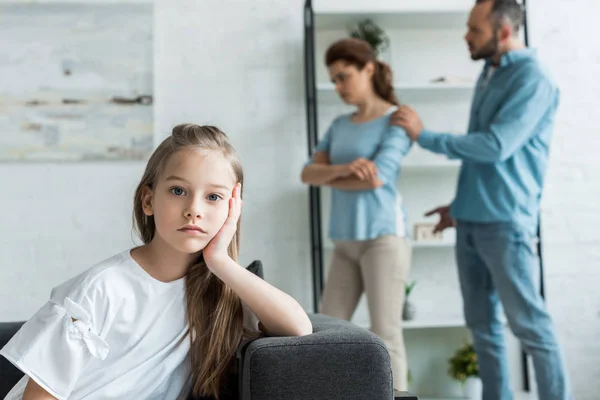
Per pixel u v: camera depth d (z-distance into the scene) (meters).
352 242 2.63
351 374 1.07
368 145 2.67
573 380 3.34
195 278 1.25
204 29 3.34
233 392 1.30
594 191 3.41
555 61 3.43
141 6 3.28
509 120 2.44
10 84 3.22
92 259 3.22
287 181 3.33
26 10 3.24
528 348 2.49
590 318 3.37
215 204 1.19
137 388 1.19
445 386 3.30
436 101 3.38
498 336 2.65
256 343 1.07
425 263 3.37
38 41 3.24
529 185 2.54
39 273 3.20
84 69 3.24
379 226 2.58
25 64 3.23
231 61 3.35
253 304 1.20
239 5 3.37
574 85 3.44
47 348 1.08
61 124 3.23
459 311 3.36
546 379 2.45
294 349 1.06
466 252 2.65
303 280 3.29
